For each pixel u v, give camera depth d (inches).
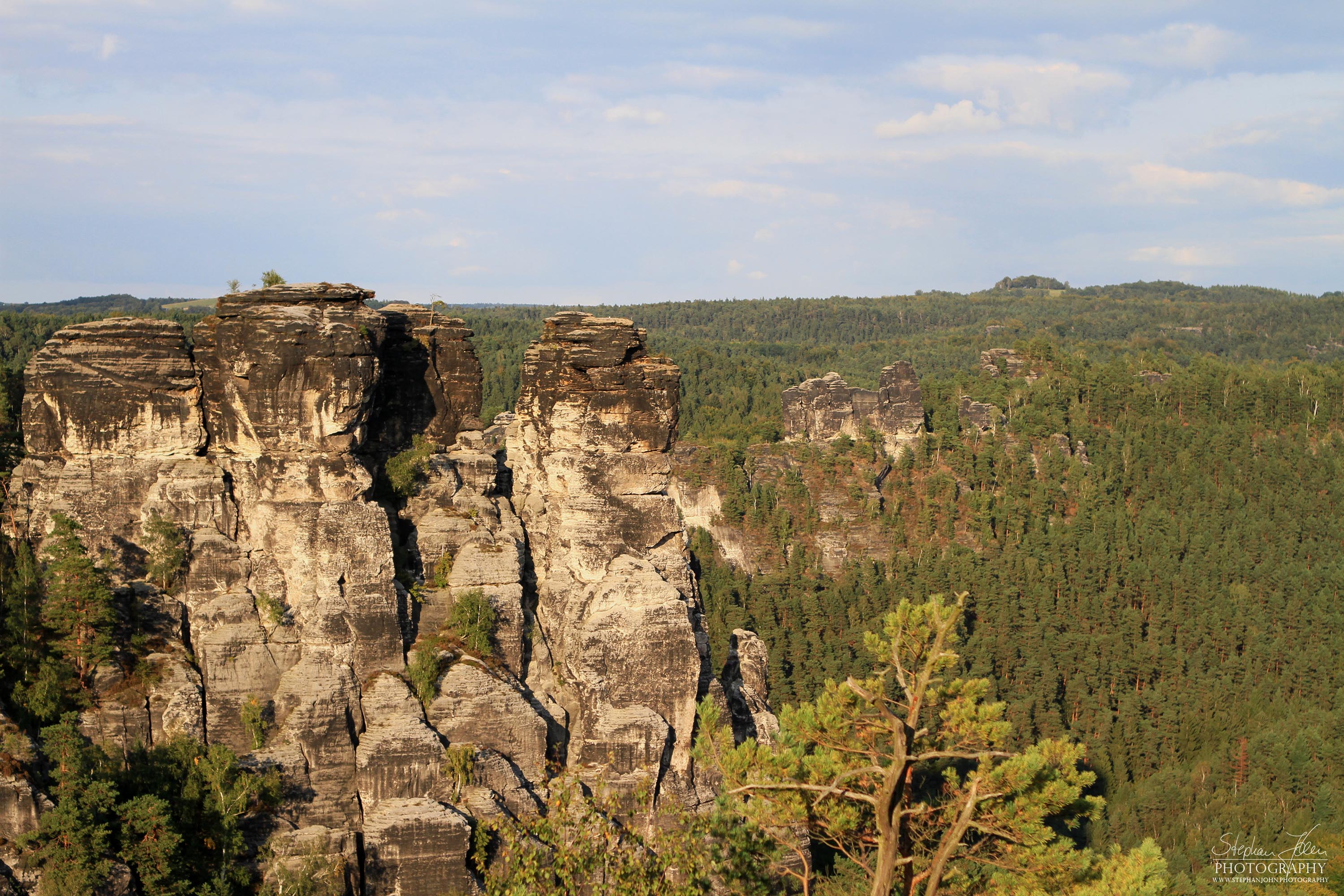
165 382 2564.0
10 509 2519.7
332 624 2470.5
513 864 1870.1
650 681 2603.3
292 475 2522.1
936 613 1808.6
